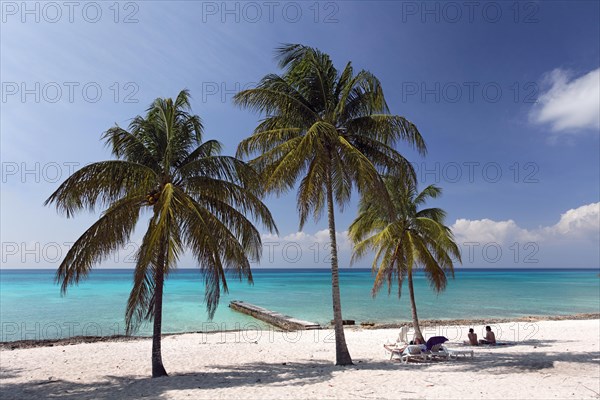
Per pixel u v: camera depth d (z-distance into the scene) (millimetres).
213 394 9977
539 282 96875
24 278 118188
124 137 12492
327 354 16172
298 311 36750
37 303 42469
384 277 17719
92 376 12805
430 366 13094
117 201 12617
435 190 18469
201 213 12219
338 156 13703
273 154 14078
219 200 13188
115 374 13070
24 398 10312
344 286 77125
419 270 17922
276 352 16672
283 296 53781
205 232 11391
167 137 13055
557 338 19266
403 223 17781
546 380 10812
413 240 17625
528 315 34031
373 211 18047
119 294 54656
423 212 18453
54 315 33125
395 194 17594
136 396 10070
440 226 16734
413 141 14062
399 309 38281
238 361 14938
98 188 11523
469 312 36062
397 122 13898
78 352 16953
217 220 12398
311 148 12453
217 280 11633
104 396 10211
